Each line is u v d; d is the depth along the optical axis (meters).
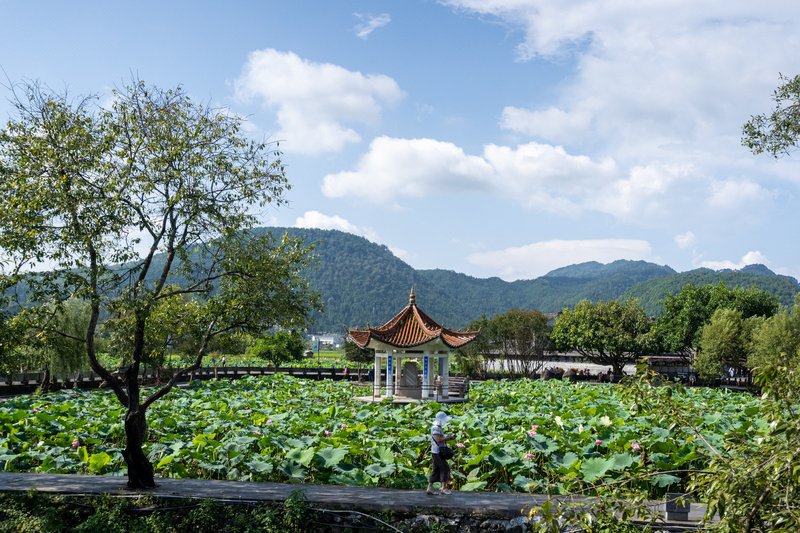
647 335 64.44
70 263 14.50
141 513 13.92
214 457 17.88
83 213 14.20
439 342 34.12
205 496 14.20
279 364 78.19
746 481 7.23
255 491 14.68
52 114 14.83
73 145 14.40
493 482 17.44
